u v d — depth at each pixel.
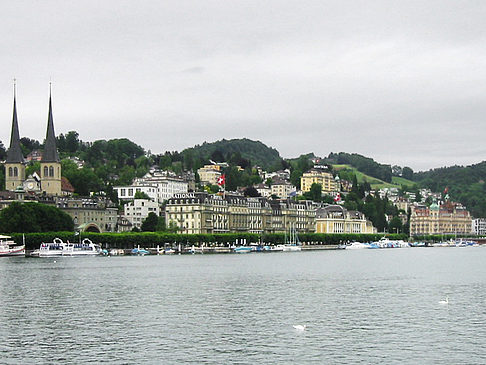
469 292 191.38
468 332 131.38
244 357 113.56
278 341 124.50
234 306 163.62
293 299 176.12
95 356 115.00
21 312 155.75
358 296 182.12
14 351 118.62
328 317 147.75
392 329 134.38
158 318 147.38
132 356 114.69
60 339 126.94
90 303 169.50
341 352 116.38
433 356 113.62
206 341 124.75
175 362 111.12
